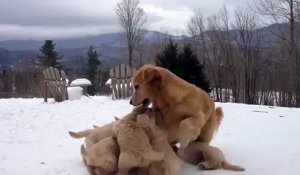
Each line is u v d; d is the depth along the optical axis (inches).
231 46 828.0
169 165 96.3
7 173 109.6
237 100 814.5
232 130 164.1
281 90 786.8
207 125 114.0
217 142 141.2
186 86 107.7
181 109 106.3
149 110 109.3
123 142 93.8
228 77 828.0
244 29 815.7
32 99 346.0
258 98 825.5
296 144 137.6
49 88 320.8
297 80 708.0
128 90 309.3
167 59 273.3
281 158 120.2
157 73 106.7
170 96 106.5
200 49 845.8
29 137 168.6
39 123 208.2
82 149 112.3
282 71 769.6
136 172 94.1
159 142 99.2
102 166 95.1
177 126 107.7
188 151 112.5
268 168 111.1
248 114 208.1
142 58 841.5
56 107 273.0
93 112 242.5
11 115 237.0
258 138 148.2
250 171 108.6
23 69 960.9
